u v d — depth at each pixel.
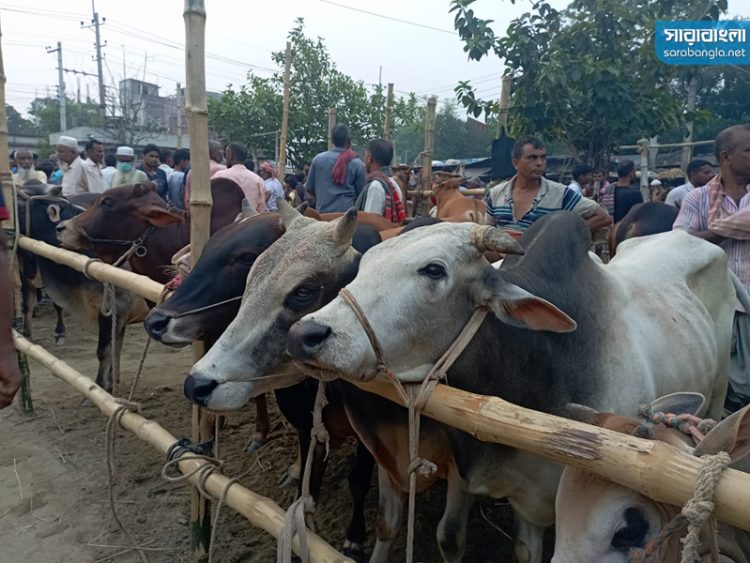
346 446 4.34
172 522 3.50
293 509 1.96
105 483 3.92
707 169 6.52
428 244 1.99
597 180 7.63
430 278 1.96
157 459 4.22
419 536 3.34
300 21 15.84
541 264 2.48
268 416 4.67
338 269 2.35
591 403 2.48
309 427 3.09
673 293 3.16
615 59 7.09
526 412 1.58
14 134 34.03
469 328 2.03
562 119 7.18
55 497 3.78
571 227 2.69
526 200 4.36
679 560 1.71
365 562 3.17
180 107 22.02
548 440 1.48
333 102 15.94
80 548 3.29
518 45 6.90
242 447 4.36
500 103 7.00
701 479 1.19
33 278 5.96
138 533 3.40
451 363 1.99
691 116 7.32
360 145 16.34
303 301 2.31
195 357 2.98
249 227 2.84
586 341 2.47
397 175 6.77
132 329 7.58
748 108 18.78
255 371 2.31
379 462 2.50
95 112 33.41
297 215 2.63
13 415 4.95
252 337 2.30
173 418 4.87
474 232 2.02
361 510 3.12
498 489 2.39
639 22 7.22
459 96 7.70
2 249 2.15
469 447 2.26
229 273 2.75
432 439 2.30
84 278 5.12
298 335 1.78
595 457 1.38
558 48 6.90
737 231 3.58
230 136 16.17
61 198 5.95
